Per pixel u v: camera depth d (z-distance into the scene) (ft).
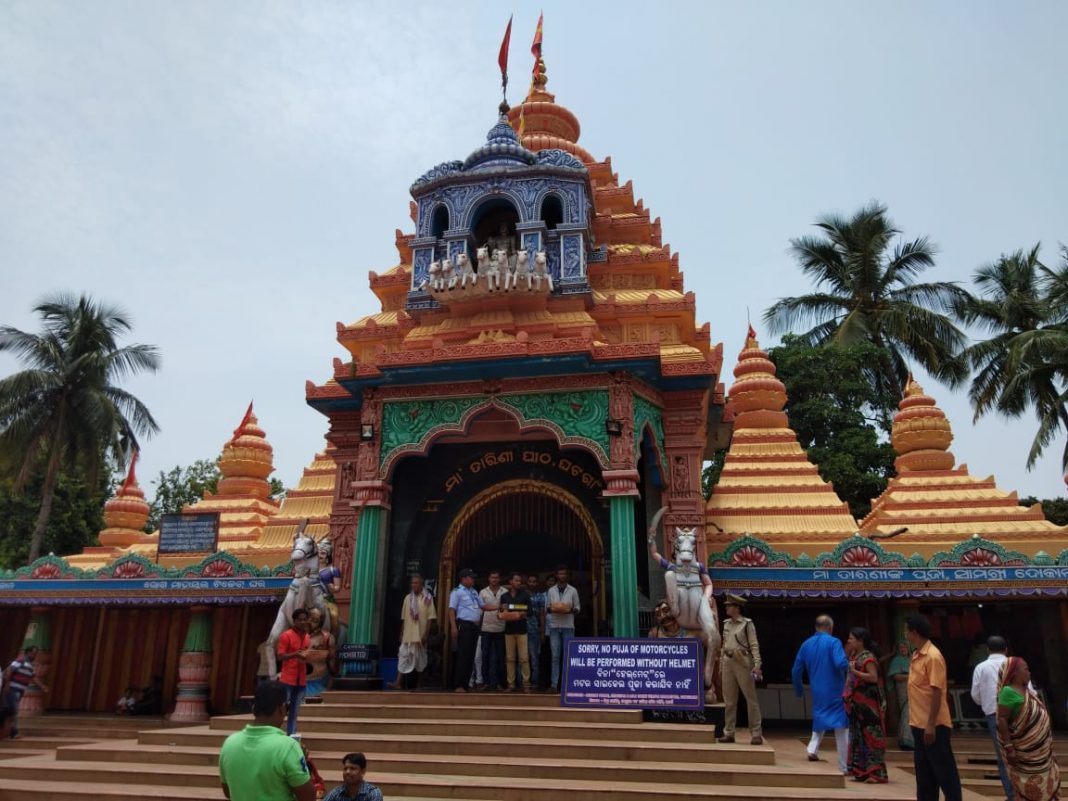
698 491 50.29
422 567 52.24
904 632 50.67
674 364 49.88
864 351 114.01
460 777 29.58
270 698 16.40
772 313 130.52
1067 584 47.83
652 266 59.00
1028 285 115.14
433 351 47.55
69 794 28.09
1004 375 95.91
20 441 99.19
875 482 100.83
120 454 109.70
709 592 40.93
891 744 48.37
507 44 63.72
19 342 102.68
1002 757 26.18
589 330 48.49
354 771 19.88
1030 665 52.85
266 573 59.00
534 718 36.06
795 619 56.39
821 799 25.98
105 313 107.34
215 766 32.07
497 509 54.19
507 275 50.65
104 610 68.74
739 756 30.89
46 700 66.33
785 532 57.11
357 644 45.24
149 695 64.54
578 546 53.11
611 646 37.68
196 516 65.51
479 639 44.60
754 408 71.41
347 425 55.72
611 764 29.99
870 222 129.29
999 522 57.57
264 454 80.64
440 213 58.49
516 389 48.47
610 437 46.37
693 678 36.35
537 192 55.01
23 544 126.62
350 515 53.67
